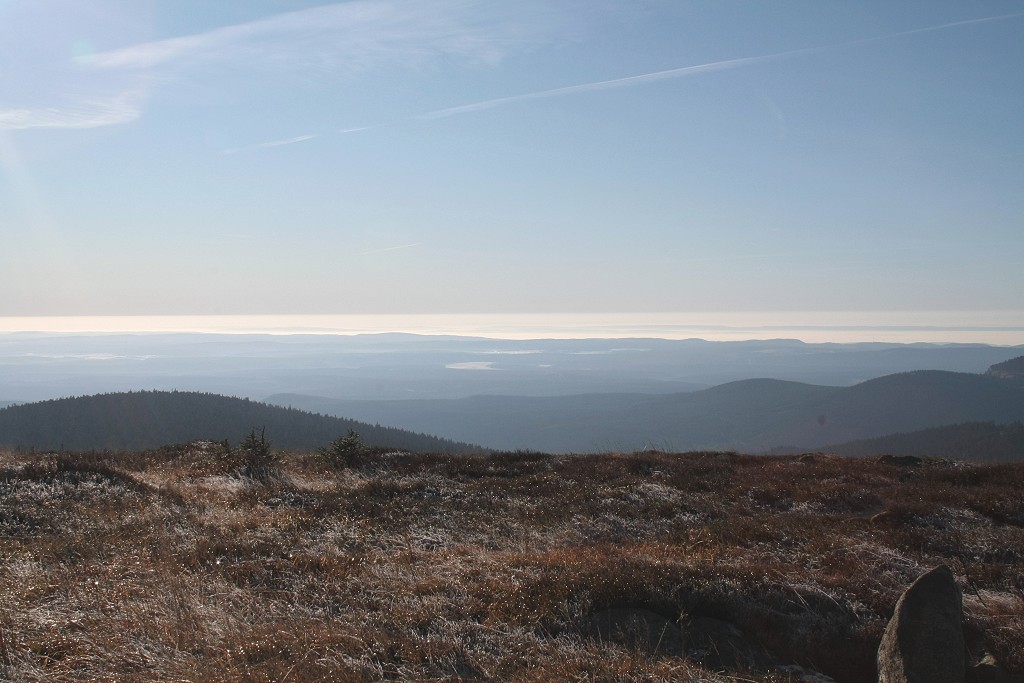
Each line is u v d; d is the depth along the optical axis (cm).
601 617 862
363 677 687
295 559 1135
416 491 1994
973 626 872
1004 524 1645
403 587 980
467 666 728
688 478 2255
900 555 1252
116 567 1059
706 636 835
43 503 1608
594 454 2756
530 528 1603
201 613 835
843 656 818
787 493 1992
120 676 668
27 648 722
